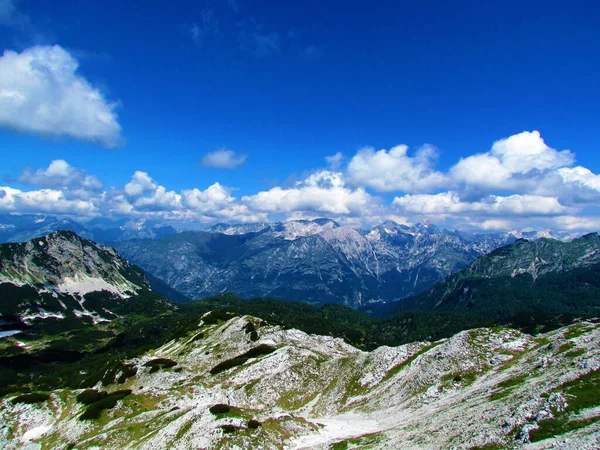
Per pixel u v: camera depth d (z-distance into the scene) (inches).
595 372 2456.9
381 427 3225.9
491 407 2635.3
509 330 4586.6
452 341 4488.2
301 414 4320.9
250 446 2815.0
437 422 2792.8
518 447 1937.7
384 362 4948.3
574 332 3789.4
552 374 2854.3
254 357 6087.6
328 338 7603.4
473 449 2081.7
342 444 2795.3
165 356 7691.9
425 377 4099.4
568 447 1745.8
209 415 3230.8
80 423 4074.8
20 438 4224.9
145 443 3174.2
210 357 6742.1
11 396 5078.7
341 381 4894.2
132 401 4382.4
